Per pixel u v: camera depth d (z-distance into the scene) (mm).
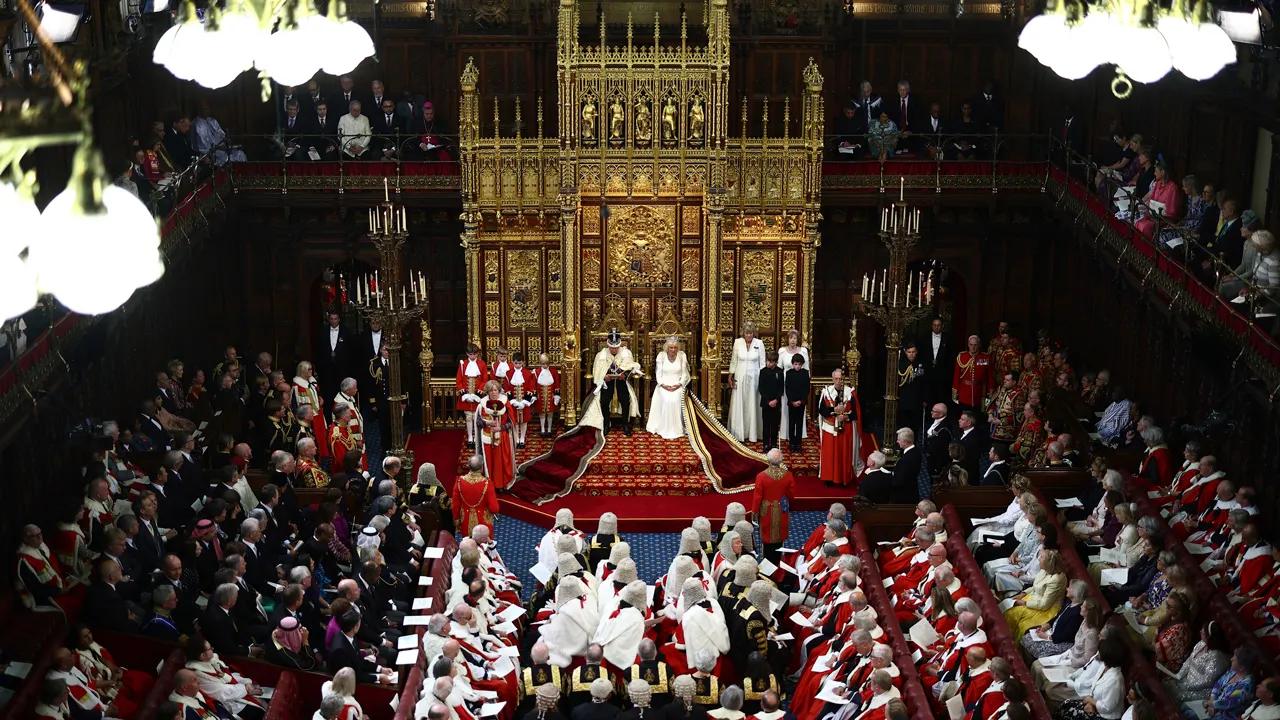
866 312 31156
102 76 27203
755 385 32688
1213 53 12781
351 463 26594
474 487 26766
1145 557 22703
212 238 34094
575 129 32031
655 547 28578
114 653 20641
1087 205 31438
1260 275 23719
